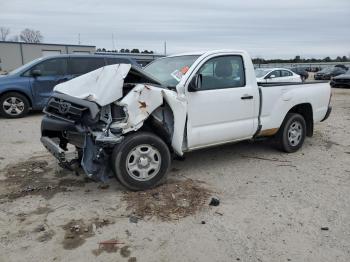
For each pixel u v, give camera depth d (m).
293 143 6.53
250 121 5.70
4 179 5.10
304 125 6.61
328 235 3.61
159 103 4.50
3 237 3.54
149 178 4.63
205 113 5.09
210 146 5.38
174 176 5.23
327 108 7.12
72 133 4.82
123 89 4.66
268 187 4.88
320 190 4.78
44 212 4.07
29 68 10.54
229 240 3.51
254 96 5.66
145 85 4.46
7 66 40.88
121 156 4.37
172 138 4.81
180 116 4.74
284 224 3.83
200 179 5.14
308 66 65.56
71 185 4.86
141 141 4.46
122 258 3.21
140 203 4.27
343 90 23.02
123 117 4.40
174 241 3.48
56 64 10.74
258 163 5.92
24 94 10.46
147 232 3.65
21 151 6.61
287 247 3.39
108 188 4.75
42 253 3.28
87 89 4.58
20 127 9.01
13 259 3.19
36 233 3.62
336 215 4.04
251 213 4.08
